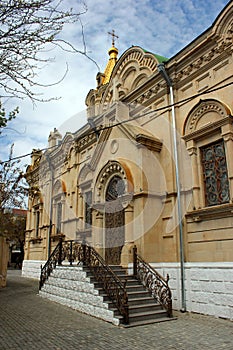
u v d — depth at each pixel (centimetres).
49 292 1138
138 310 790
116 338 618
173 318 789
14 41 366
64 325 732
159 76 1155
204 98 973
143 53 1305
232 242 821
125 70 1426
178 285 929
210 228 887
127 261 1012
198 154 980
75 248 1102
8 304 1023
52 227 1792
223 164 905
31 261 2023
